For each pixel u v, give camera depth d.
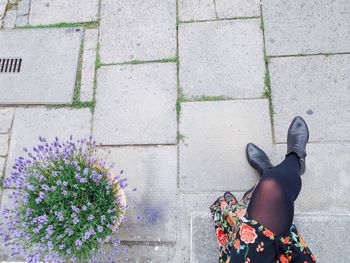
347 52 1.49
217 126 1.46
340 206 1.33
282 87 1.48
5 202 1.46
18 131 1.54
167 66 1.56
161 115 1.50
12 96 1.58
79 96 1.56
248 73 1.51
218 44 1.56
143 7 1.65
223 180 1.41
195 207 1.39
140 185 1.43
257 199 0.98
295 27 1.54
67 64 1.61
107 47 1.61
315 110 1.44
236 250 0.93
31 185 1.15
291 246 0.98
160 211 1.39
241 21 1.58
